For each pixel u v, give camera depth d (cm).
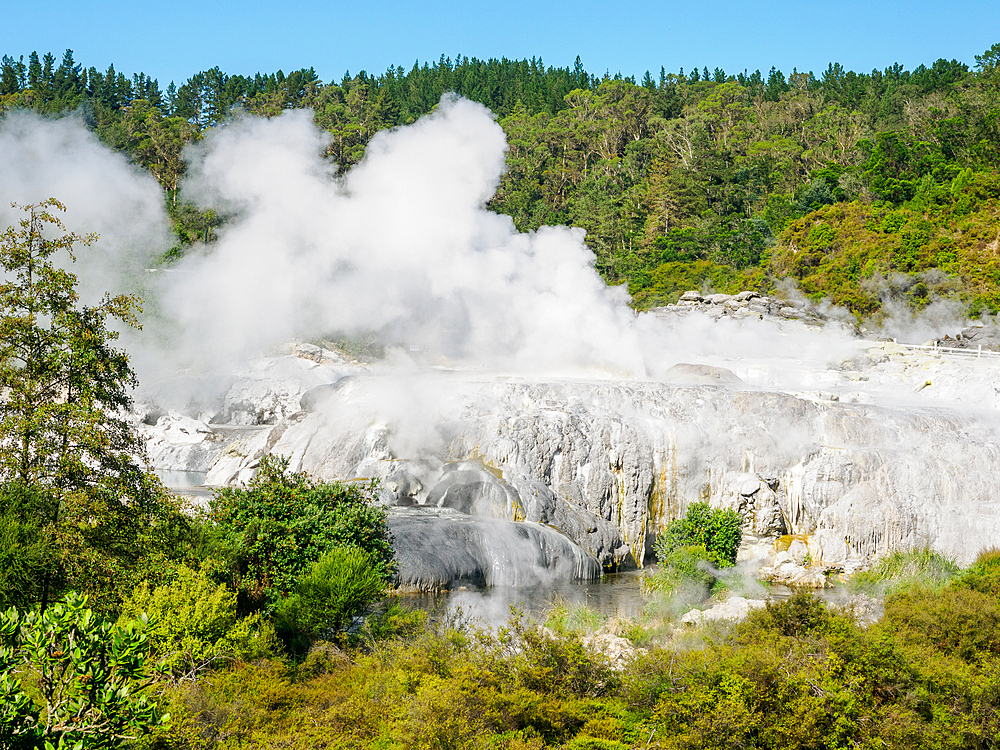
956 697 1405
